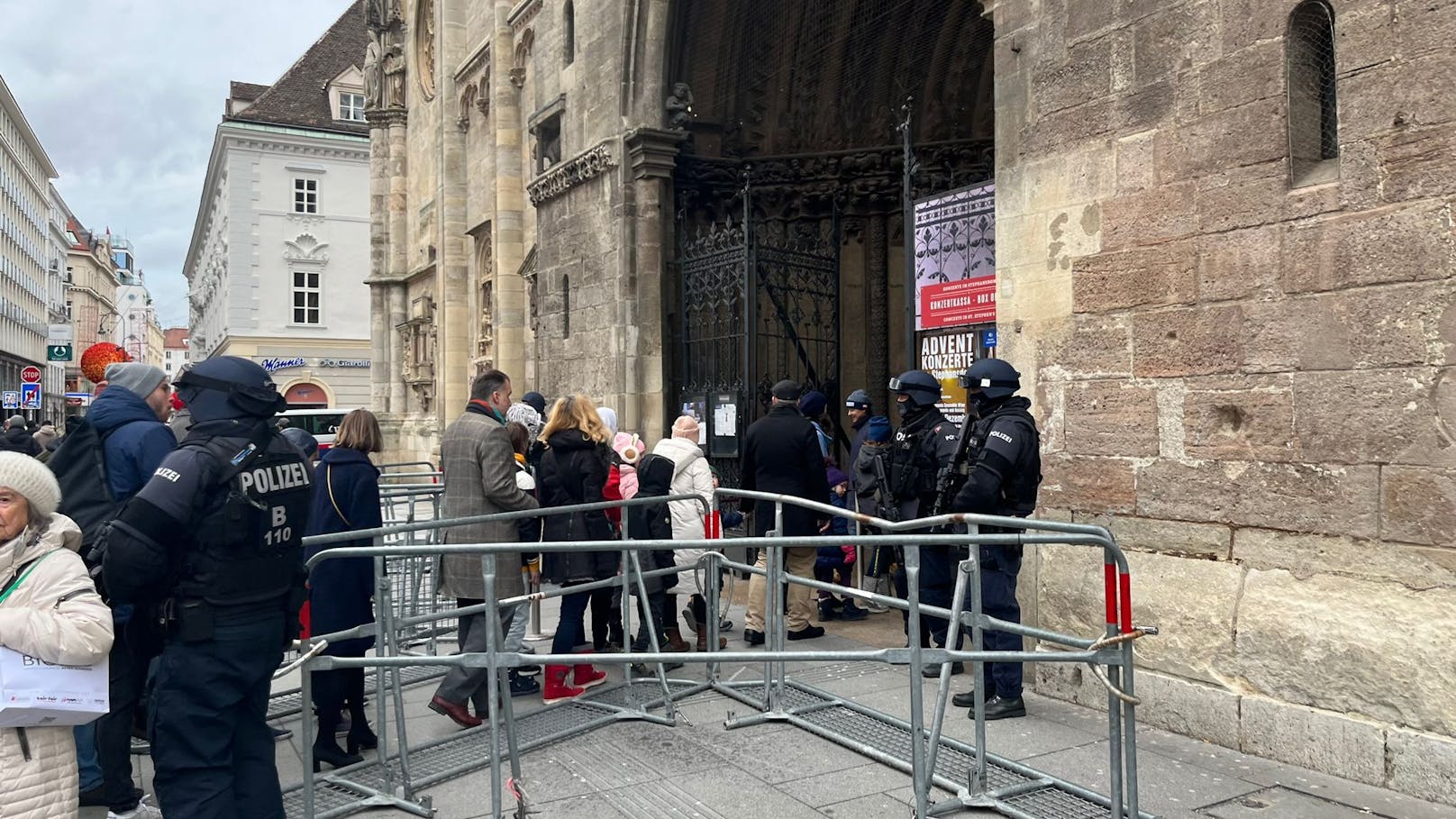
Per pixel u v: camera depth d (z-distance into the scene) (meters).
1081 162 6.05
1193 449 5.37
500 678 4.50
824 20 12.41
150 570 3.43
